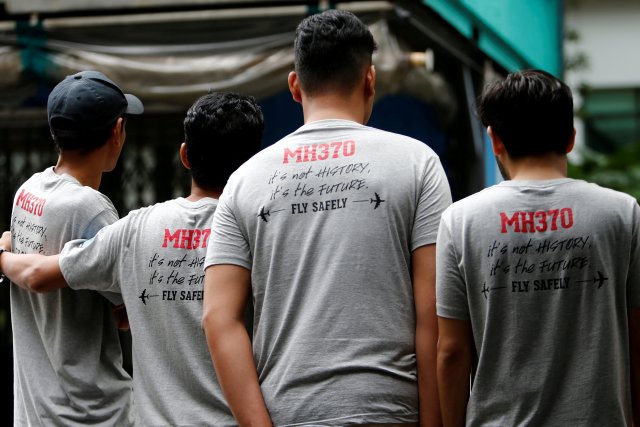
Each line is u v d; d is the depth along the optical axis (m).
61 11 6.83
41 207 3.62
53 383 3.59
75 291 3.57
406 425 2.85
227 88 6.61
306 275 2.89
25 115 8.54
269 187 2.98
